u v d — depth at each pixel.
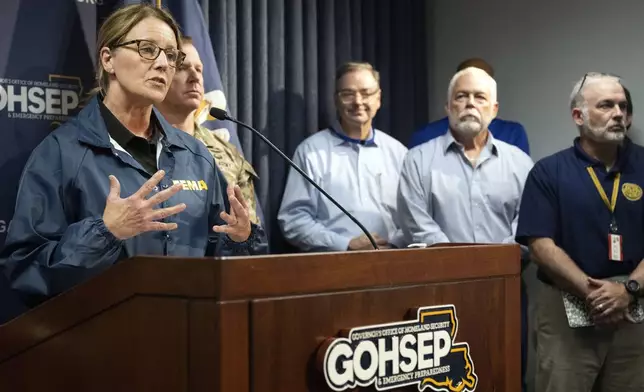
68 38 2.40
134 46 1.70
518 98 4.04
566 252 2.93
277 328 1.09
